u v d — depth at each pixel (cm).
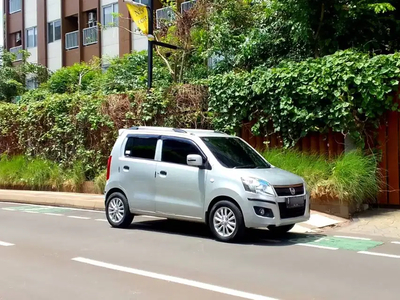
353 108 1163
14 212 1306
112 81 1991
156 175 953
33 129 1839
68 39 3034
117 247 827
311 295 564
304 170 1164
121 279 633
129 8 1441
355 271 671
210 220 880
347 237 925
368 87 1126
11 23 3453
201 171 895
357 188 1104
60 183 1700
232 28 1725
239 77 1334
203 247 825
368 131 1183
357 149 1157
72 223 1098
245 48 1611
